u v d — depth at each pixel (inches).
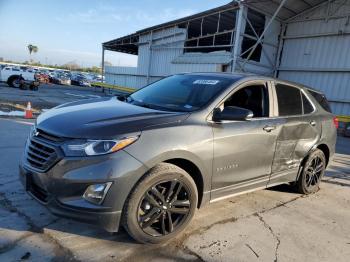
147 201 113.5
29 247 110.4
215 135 128.4
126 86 1159.0
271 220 152.0
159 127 115.1
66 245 114.1
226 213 154.6
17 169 184.2
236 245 125.8
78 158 103.2
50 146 108.2
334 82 681.6
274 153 158.1
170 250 117.9
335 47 679.7
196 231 133.6
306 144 179.9
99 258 108.9
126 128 110.3
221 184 135.9
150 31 991.0
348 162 305.1
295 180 184.2
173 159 119.4
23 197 147.0
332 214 167.5
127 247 116.8
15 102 534.0
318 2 691.4
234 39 681.6
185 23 867.4
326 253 127.0
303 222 153.7
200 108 132.0
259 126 147.6
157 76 981.8
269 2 667.4
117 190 104.7
